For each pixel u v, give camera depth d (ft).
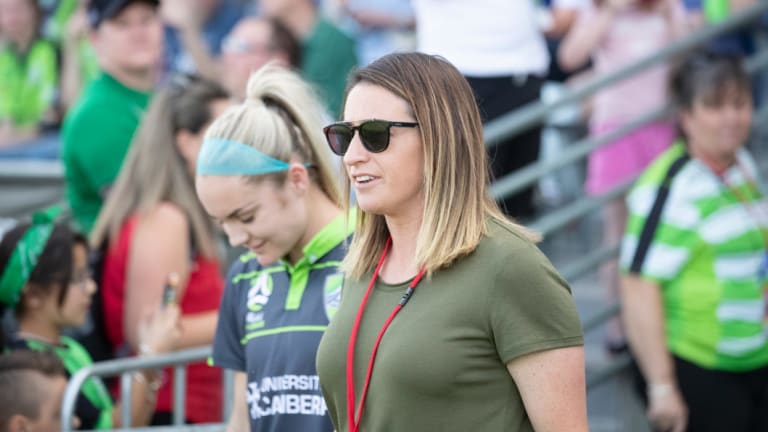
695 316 55.98
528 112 61.87
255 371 35.06
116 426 49.98
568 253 84.79
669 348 56.90
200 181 35.04
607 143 63.93
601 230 84.38
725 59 56.80
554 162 63.31
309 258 34.81
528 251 27.89
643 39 71.67
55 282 49.06
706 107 55.42
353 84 29.58
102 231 52.39
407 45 87.10
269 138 34.78
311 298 34.47
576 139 85.61
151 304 51.24
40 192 76.54
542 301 27.48
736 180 56.90
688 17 72.59
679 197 55.88
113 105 58.49
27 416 44.60
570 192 86.07
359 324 29.43
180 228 51.55
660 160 57.62
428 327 27.81
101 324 52.75
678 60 67.05
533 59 67.05
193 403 51.26
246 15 85.15
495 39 65.57
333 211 35.76
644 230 56.34
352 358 29.27
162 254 51.08
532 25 67.15
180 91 52.85
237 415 37.35
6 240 49.44
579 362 27.81
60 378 45.80
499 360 27.91
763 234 56.65
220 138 34.86
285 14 74.54
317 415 33.58
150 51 59.47
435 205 28.14
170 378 51.80
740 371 56.34
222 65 80.59
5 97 79.87
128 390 46.78
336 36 74.90
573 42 72.79
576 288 81.35
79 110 58.80
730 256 55.83
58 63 80.79
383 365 28.25
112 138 58.13
